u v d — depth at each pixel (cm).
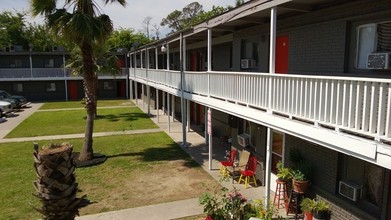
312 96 645
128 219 908
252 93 894
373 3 745
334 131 589
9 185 1185
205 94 1282
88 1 1361
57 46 4244
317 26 938
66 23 1301
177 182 1195
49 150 450
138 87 4350
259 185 1151
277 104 772
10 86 4038
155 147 1714
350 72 838
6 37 5469
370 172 756
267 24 1188
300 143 980
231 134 1588
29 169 1373
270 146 864
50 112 3112
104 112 3055
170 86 1897
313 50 962
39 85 4156
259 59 1282
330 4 871
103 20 1409
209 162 1326
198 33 1460
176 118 2670
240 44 1430
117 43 5644
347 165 820
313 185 920
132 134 2056
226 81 1069
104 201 1035
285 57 1133
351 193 777
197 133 2055
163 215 930
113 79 4422
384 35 748
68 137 2008
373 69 767
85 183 1198
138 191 1116
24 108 3425
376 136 492
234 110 1003
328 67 901
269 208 820
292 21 1047
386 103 498
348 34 831
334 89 585
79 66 2533
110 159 1505
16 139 1964
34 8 1345
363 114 516
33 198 1070
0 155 1603
